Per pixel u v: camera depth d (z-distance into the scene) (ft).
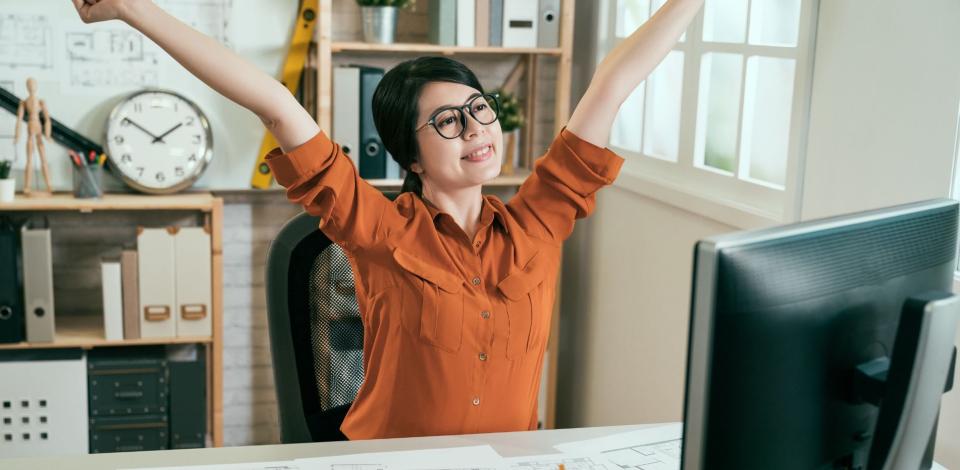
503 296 4.69
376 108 4.87
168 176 10.14
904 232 3.27
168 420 10.32
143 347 10.50
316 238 5.25
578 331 11.23
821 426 3.04
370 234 4.70
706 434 2.79
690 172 8.67
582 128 4.96
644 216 9.43
